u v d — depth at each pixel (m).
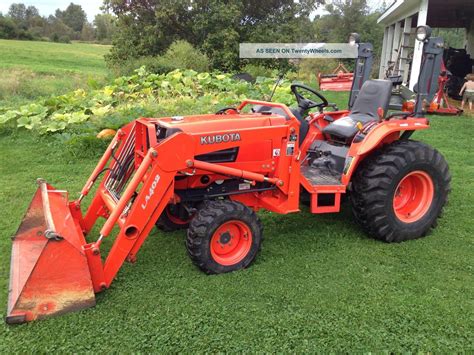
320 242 4.05
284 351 2.62
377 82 4.55
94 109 8.84
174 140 3.21
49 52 39.38
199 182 3.66
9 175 6.04
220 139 3.47
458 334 2.76
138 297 3.14
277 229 4.35
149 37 19.61
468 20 17.98
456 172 6.10
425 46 4.23
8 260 3.66
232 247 3.58
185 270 3.53
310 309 3.01
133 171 3.92
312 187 3.90
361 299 3.12
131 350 2.63
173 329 2.80
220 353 2.60
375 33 30.48
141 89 11.40
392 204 3.93
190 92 11.10
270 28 19.45
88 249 3.03
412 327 2.82
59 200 3.60
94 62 32.22
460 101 13.53
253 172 3.71
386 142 4.31
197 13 19.05
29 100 11.77
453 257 3.74
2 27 58.03
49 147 7.32
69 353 2.61
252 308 3.02
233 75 15.14
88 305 2.99
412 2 13.16
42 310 2.88
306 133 4.43
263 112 4.07
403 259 3.71
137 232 3.20
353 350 2.63
